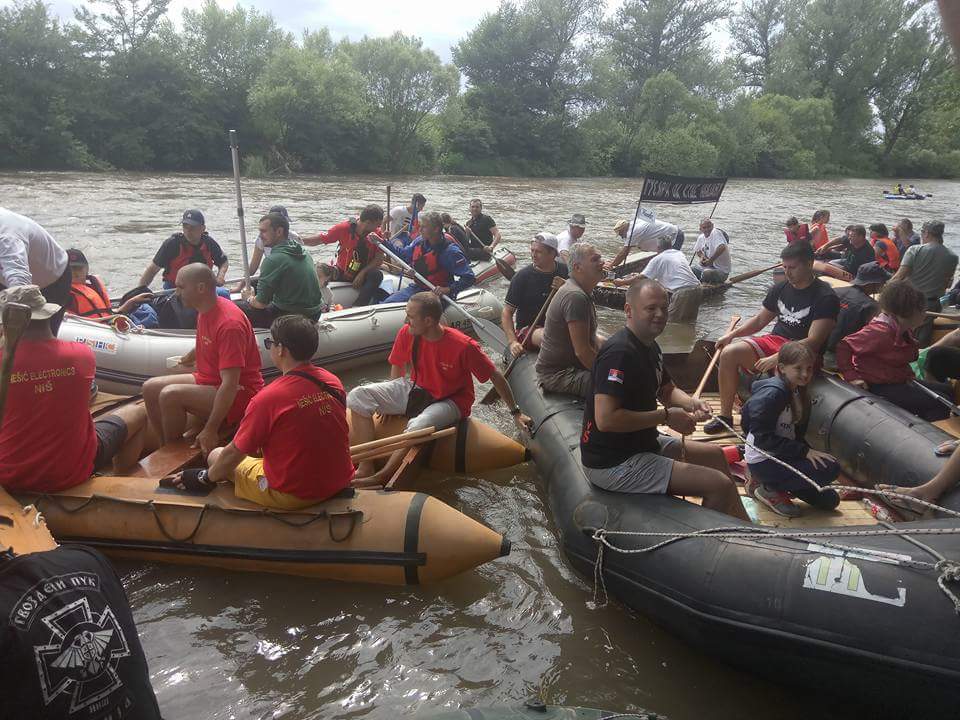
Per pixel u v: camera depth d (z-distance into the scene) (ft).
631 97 175.52
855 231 33.01
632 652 10.77
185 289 13.10
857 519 12.75
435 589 11.98
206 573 12.24
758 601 9.35
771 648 9.31
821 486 12.47
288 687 9.89
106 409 14.26
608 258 41.24
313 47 138.62
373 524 11.68
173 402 13.73
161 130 117.19
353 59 134.00
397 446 13.35
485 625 11.22
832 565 9.12
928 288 25.63
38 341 11.59
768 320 17.52
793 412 12.69
